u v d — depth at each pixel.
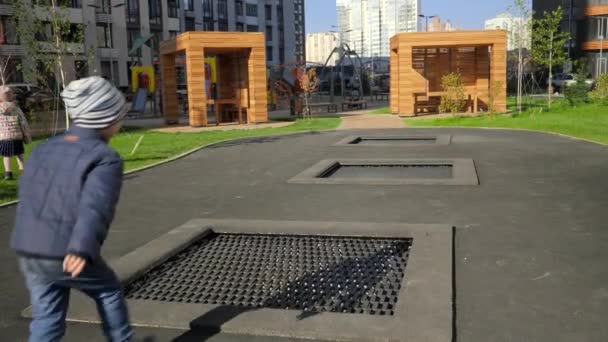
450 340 3.28
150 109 36.59
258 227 6.00
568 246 5.09
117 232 6.12
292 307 3.94
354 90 54.81
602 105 23.23
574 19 55.31
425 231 5.59
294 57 83.62
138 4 56.69
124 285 4.42
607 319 3.56
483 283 4.24
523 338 3.33
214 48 21.28
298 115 27.00
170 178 9.63
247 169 10.45
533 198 7.15
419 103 24.86
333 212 6.74
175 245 5.35
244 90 22.27
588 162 10.01
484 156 11.19
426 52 24.50
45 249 2.51
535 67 33.44
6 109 9.75
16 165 12.02
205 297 4.18
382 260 4.94
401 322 3.51
